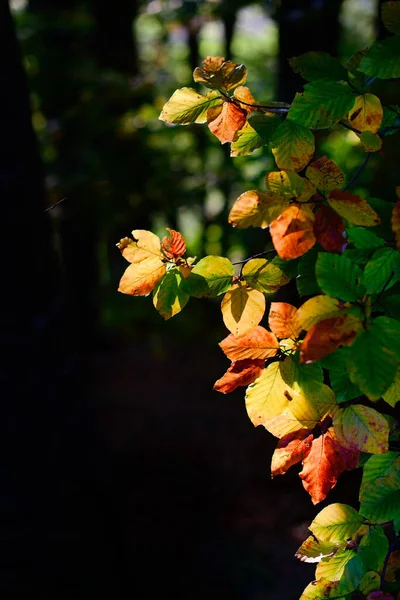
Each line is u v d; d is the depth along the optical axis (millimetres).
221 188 7246
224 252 7680
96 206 6461
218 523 5906
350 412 1104
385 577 1261
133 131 6504
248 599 5004
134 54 8266
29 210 3674
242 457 6816
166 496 6113
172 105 1224
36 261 3740
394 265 1101
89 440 4199
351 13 8883
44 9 7137
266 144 1227
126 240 1152
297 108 1141
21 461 3805
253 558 5453
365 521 1244
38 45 6547
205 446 6891
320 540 1268
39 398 3822
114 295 7156
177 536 5613
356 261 1184
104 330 9375
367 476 1223
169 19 8688
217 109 1228
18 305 3711
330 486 1147
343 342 924
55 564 3936
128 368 8625
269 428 1165
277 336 1143
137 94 6543
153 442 6965
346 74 1158
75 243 8523
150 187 6785
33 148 3678
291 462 1150
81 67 6605
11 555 3820
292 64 1169
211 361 8727
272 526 5820
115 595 4316
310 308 954
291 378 1130
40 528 3881
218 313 8547
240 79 1184
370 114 1175
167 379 8336
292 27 4664
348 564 1218
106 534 4254
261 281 1204
